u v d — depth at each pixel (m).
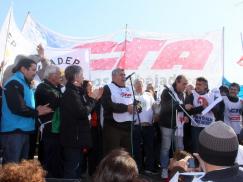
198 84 7.62
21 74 5.24
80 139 5.55
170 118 7.33
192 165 3.42
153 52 9.60
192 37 9.68
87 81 6.52
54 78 5.80
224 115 8.38
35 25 8.73
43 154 6.02
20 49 6.25
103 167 2.00
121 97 6.34
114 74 6.43
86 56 8.09
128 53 9.52
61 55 8.12
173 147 7.59
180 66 9.60
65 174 5.56
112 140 6.34
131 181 1.96
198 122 7.52
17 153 5.12
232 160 2.02
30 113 5.12
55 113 5.75
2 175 1.98
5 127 5.15
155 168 7.96
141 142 7.60
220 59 9.68
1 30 5.95
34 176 1.99
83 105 5.64
